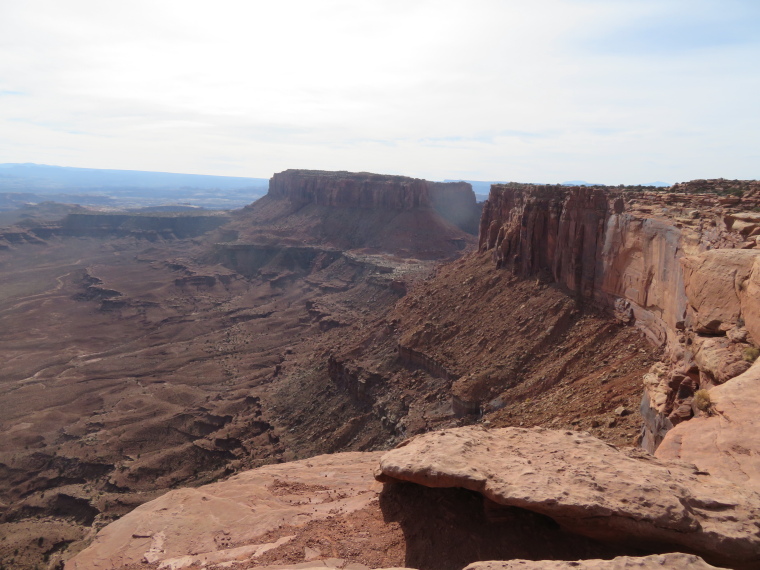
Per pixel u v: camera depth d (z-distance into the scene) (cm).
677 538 934
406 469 1271
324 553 1328
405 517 1378
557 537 1102
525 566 788
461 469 1201
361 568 1230
